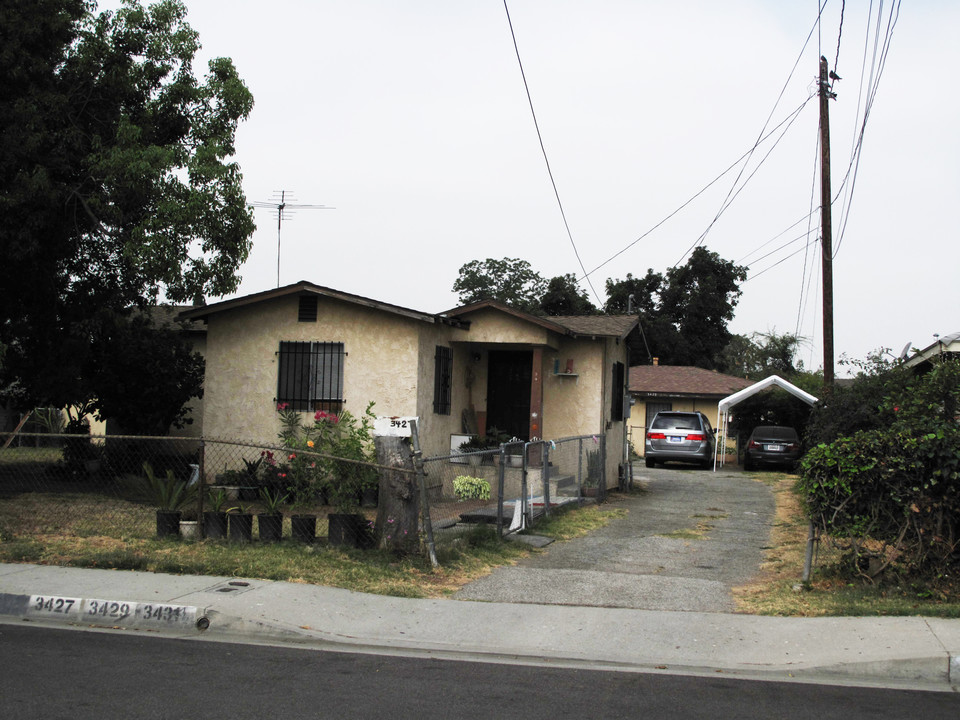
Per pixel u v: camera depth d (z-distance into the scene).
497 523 11.72
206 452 15.51
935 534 8.10
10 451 21.86
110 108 14.41
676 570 9.87
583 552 10.95
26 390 15.72
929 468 8.14
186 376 17.31
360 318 15.10
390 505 9.69
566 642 6.97
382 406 14.88
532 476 13.84
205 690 5.54
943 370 11.52
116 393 16.75
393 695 5.55
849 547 8.73
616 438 19.75
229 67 14.88
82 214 13.82
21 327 14.60
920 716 5.38
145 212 13.86
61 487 15.02
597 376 17.81
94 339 15.80
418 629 7.24
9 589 7.79
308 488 10.89
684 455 26.39
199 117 14.70
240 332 15.54
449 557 9.72
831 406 15.16
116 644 6.66
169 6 14.47
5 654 6.25
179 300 13.81
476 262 52.03
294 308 15.38
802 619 7.58
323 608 7.62
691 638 7.10
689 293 49.28
